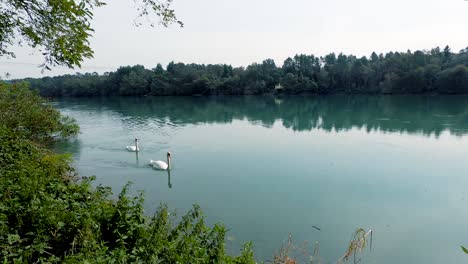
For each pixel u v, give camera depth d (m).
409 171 18.75
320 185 16.39
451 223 12.24
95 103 69.88
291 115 46.28
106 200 6.20
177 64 111.06
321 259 9.61
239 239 10.72
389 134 30.03
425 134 29.55
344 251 10.12
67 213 4.59
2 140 8.75
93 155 22.12
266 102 69.56
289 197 14.69
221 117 44.47
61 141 26.05
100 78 103.50
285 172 18.61
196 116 45.47
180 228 5.17
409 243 10.79
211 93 94.31
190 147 25.12
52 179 6.14
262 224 11.88
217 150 24.11
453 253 10.18
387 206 13.77
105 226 4.85
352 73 86.38
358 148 24.56
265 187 15.98
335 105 59.66
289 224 11.95
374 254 10.09
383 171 18.77
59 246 4.25
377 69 84.69
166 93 94.31
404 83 75.38
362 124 36.19
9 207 4.56
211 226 11.66
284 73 97.88
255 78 93.00
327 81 88.56
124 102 72.44
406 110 47.38
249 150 24.12
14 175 5.93
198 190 15.48
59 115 23.67
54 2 4.74
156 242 4.47
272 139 28.36
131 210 5.35
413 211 13.30
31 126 20.12
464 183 16.62
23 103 19.75
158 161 19.31
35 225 4.36
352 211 13.23
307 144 26.16
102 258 3.91
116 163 20.19
